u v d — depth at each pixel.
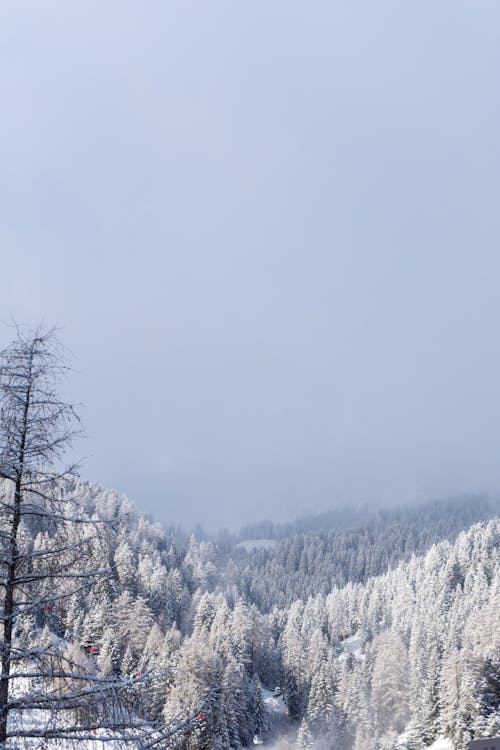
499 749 62.72
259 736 80.19
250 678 102.19
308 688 105.00
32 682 8.80
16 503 9.37
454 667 72.81
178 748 9.02
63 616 9.48
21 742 8.21
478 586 127.75
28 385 9.28
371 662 111.25
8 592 9.12
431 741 75.56
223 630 101.31
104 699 8.73
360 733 83.62
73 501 9.70
